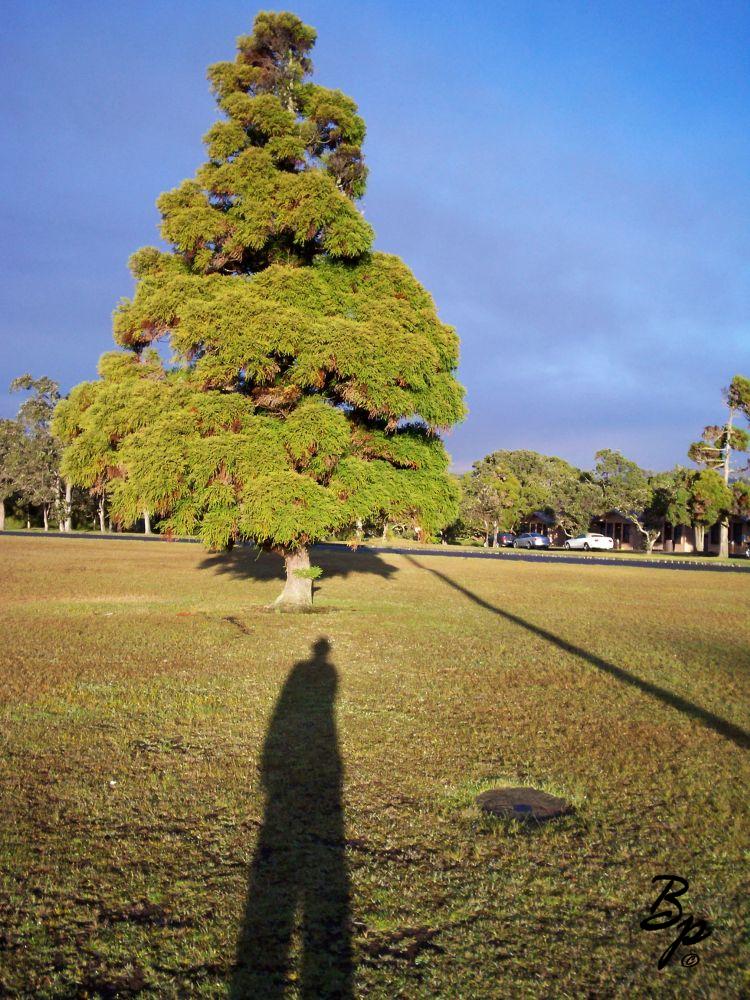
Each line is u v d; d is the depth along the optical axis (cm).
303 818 451
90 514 7312
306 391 1250
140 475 1126
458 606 1677
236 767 540
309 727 645
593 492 5928
